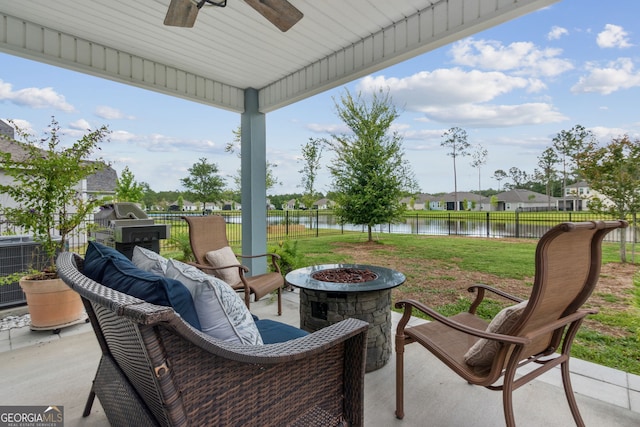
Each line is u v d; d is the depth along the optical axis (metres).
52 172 3.12
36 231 3.24
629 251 5.96
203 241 3.64
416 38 3.09
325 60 3.99
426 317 3.50
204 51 3.83
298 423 1.26
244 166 5.04
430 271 5.56
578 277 1.48
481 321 2.05
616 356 2.54
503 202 20.67
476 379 1.51
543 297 1.33
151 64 4.05
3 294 3.65
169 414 0.87
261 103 4.98
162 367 0.85
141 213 4.47
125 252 4.04
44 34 3.28
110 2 2.90
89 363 2.48
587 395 2.02
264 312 3.66
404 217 9.44
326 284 2.38
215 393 1.00
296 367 1.24
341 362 1.42
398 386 1.83
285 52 3.87
